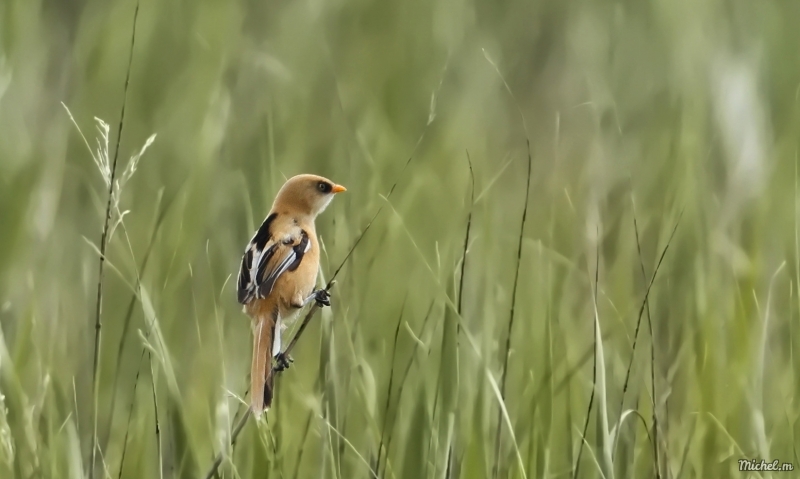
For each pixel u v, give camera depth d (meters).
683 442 8.94
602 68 15.40
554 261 10.27
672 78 14.22
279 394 8.88
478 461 8.13
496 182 12.82
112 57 14.61
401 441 8.56
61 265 11.05
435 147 13.48
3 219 11.16
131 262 10.34
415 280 10.30
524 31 17.61
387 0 16.67
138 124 13.62
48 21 15.86
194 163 11.88
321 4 16.36
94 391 7.53
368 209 10.48
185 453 8.11
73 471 7.76
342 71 15.71
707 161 11.75
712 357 9.39
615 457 7.99
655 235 11.00
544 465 8.26
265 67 14.20
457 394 8.16
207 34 14.91
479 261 10.35
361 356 8.80
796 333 9.52
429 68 15.77
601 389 7.82
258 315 7.65
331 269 9.38
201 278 10.24
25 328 9.53
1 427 7.82
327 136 13.04
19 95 13.80
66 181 12.47
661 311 9.88
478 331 9.32
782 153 11.58
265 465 8.25
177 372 9.24
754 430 8.84
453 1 16.89
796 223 9.72
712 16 14.85
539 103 16.05
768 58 13.98
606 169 11.77
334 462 7.94
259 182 11.62
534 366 9.15
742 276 10.31
